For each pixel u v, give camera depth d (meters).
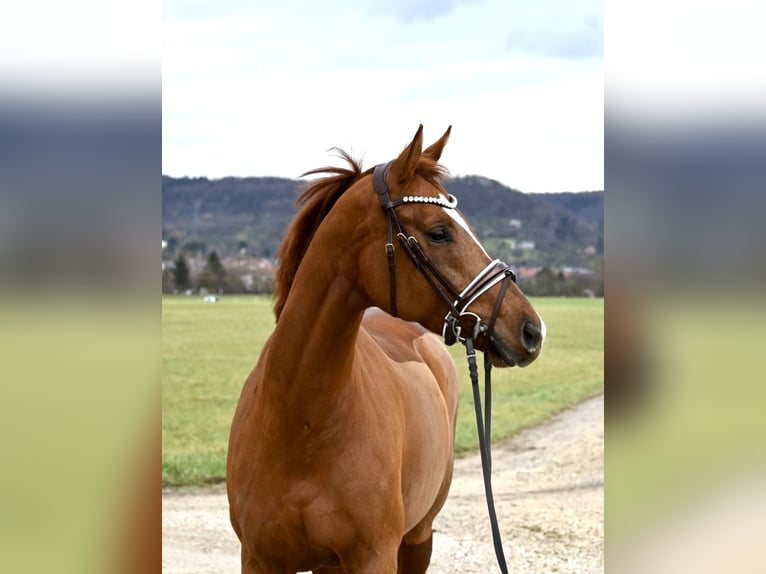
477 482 8.23
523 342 2.61
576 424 11.03
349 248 2.76
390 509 2.87
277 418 2.79
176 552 5.84
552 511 7.01
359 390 2.89
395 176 2.74
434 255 2.67
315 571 3.36
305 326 2.77
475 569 5.48
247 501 2.86
